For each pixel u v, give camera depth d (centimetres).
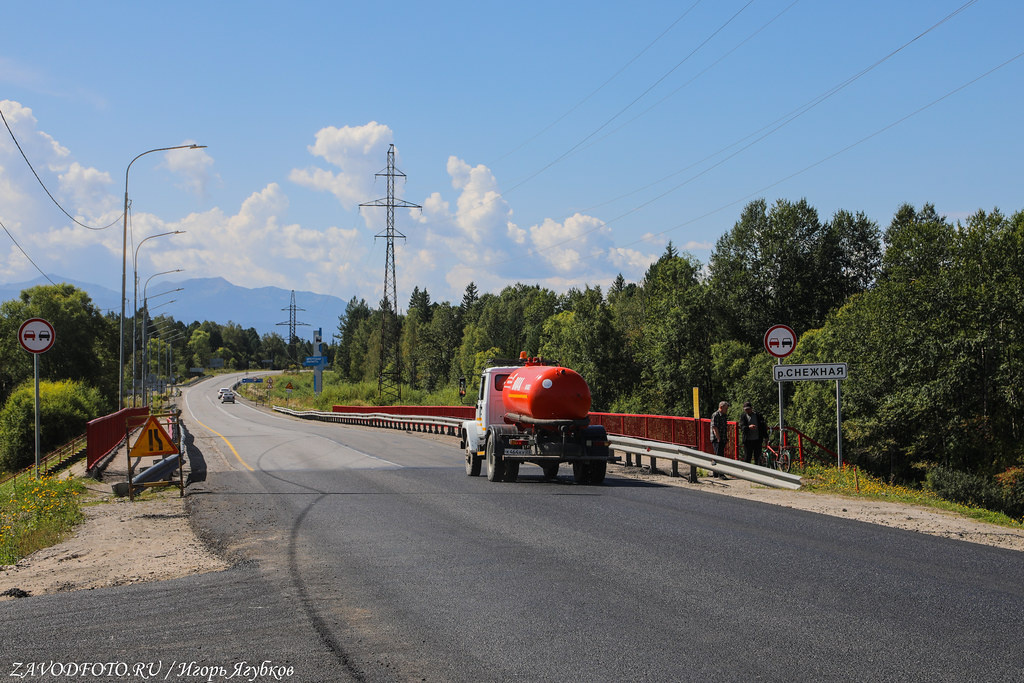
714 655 551
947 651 556
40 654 586
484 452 1945
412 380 13175
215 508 1435
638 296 9962
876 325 4512
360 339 17438
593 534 1050
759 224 7419
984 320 3969
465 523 1164
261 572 855
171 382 15988
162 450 1670
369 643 591
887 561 864
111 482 1997
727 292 7425
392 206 7706
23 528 1304
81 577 896
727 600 699
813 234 7300
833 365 1755
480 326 12081
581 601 702
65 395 4781
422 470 2134
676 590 738
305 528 1155
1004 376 3856
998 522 1234
